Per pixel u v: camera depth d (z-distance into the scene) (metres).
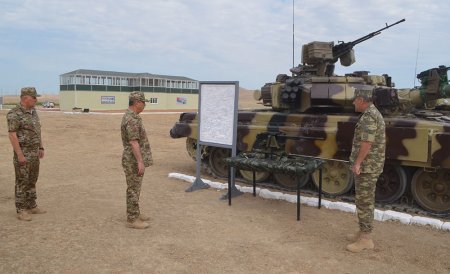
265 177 9.85
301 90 9.29
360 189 5.80
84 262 5.37
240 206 8.02
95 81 43.62
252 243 6.11
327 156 8.62
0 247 5.80
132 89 46.97
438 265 5.43
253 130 9.70
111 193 8.88
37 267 5.19
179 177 10.41
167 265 5.33
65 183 9.79
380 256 5.68
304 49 10.34
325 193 8.85
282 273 5.15
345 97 8.71
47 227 6.64
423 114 8.64
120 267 5.25
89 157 13.82
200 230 6.63
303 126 9.08
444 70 9.11
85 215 7.29
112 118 30.53
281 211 7.70
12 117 6.69
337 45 10.52
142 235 6.36
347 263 5.46
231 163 8.02
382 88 8.55
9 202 8.10
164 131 22.83
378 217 7.29
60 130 22.17
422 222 6.99
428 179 7.89
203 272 5.15
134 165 6.52
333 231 6.64
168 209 7.77
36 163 7.04
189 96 51.91
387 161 7.94
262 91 10.68
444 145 7.23
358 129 5.81
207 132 8.98
